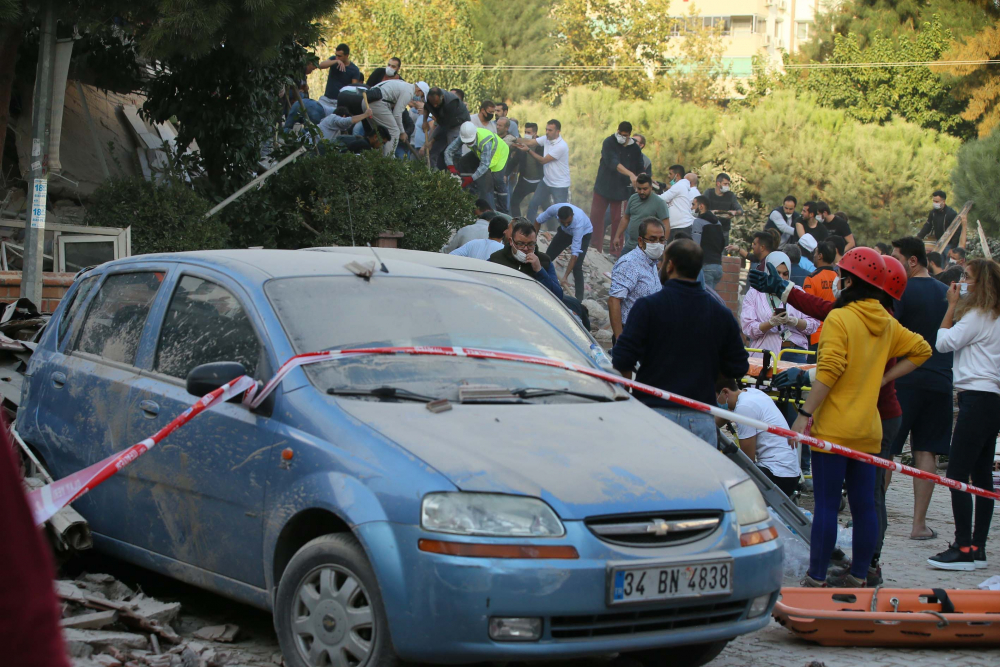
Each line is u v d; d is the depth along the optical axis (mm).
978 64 40594
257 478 3949
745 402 6719
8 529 1144
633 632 3527
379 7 38750
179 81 11016
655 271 7977
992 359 6477
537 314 5145
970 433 6480
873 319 5441
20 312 7309
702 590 3609
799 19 72062
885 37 43875
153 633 4066
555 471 3617
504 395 4234
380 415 3832
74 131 11578
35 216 8156
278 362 4129
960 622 4680
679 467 3896
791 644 4820
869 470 5488
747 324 9656
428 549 3363
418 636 3350
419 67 37500
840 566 5930
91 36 10656
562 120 31656
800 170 31672
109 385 4820
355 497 3549
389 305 4625
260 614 4738
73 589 4105
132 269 5238
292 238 11750
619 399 4645
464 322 4715
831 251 9859
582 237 13969
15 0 7785
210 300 4641
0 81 9180
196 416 4273
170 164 10938
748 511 3939
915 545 7188
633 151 17234
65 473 5012
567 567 3377
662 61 48625
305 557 3684
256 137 11211
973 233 25594
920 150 32406
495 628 3332
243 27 8570
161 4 8039
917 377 7117
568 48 45688
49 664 1143
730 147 32375
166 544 4441
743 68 66625
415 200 11977
